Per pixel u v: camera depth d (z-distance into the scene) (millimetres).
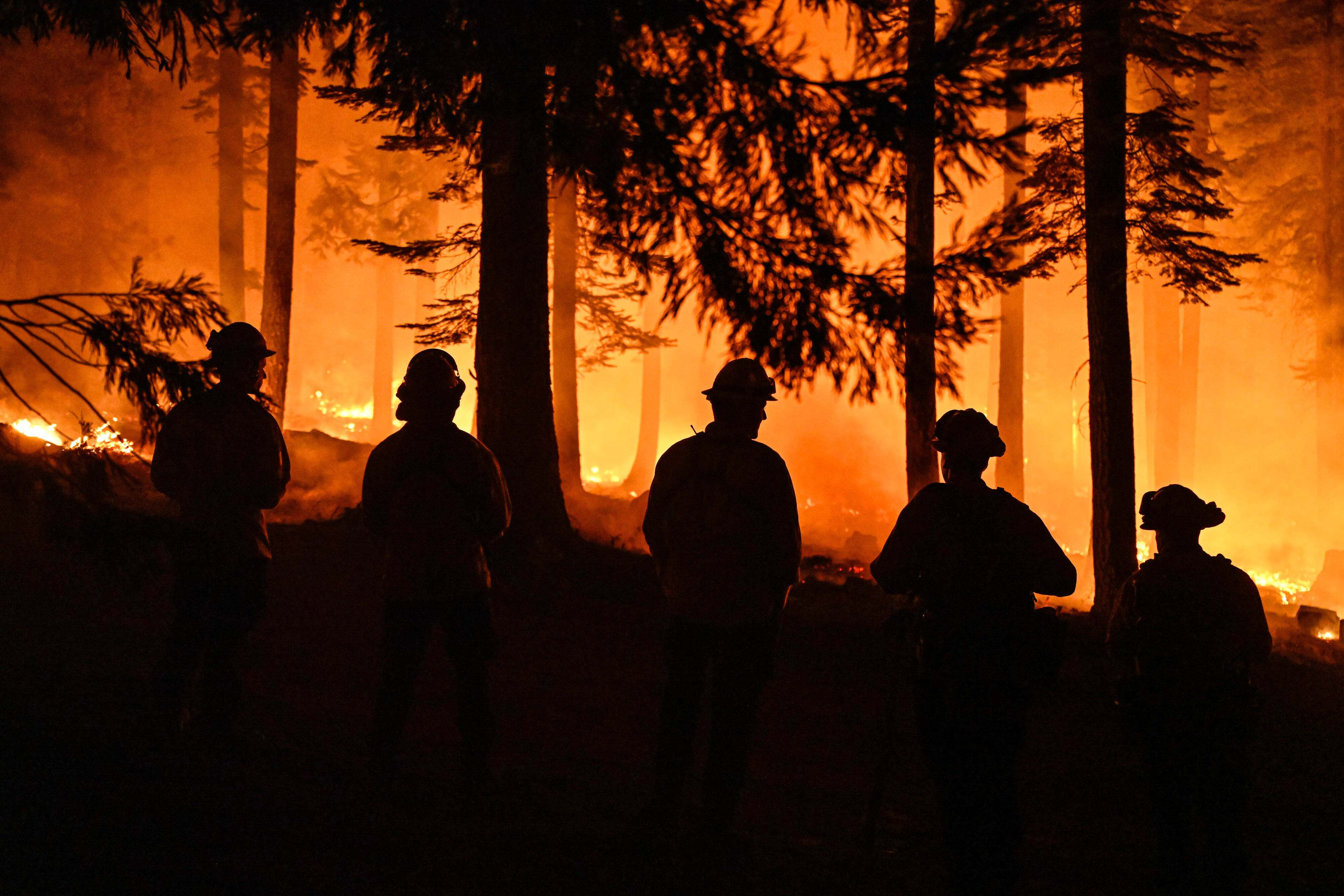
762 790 5824
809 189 4578
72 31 5109
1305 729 9438
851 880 4371
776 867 4363
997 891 3660
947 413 4098
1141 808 6328
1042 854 5301
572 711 7066
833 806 5664
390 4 4645
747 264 4703
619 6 4301
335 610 8898
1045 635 3760
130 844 3500
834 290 4629
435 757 5461
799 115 4418
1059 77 4430
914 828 5383
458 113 5371
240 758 4719
